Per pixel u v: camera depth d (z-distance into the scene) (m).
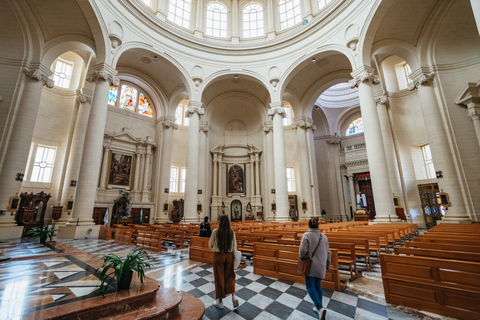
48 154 14.45
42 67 11.44
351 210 21.78
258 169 21.84
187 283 4.30
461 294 2.80
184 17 18.12
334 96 23.67
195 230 9.00
